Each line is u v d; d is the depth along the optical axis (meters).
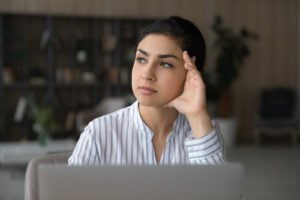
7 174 6.27
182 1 9.48
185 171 0.93
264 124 9.33
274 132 9.46
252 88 9.91
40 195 0.91
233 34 9.39
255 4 9.77
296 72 10.05
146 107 1.26
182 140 1.30
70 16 8.81
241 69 9.84
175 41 1.17
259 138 9.75
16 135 8.80
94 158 1.24
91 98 9.25
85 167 0.91
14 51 8.73
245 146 9.03
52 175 0.90
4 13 8.41
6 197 5.03
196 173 0.93
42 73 8.70
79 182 0.91
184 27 1.19
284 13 9.92
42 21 8.88
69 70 8.80
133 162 1.26
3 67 8.48
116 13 9.20
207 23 9.59
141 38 1.20
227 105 9.30
